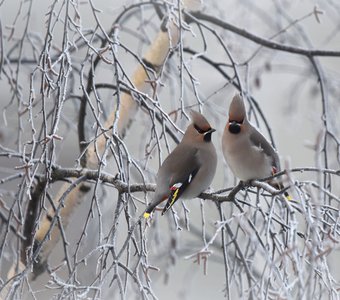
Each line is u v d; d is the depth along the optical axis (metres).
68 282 8.97
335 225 8.55
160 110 9.77
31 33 13.02
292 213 8.20
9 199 16.52
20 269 11.61
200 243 15.19
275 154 10.10
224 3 14.79
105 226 13.22
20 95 11.56
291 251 7.70
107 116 13.30
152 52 12.46
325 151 11.34
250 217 10.36
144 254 9.33
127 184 9.79
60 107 9.23
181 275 18.11
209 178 9.98
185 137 10.05
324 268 8.25
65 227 11.88
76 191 11.83
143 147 13.29
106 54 12.35
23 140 13.91
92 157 11.66
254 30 15.51
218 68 12.52
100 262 9.63
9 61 12.59
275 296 8.24
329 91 15.01
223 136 10.07
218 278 18.70
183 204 10.12
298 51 12.77
